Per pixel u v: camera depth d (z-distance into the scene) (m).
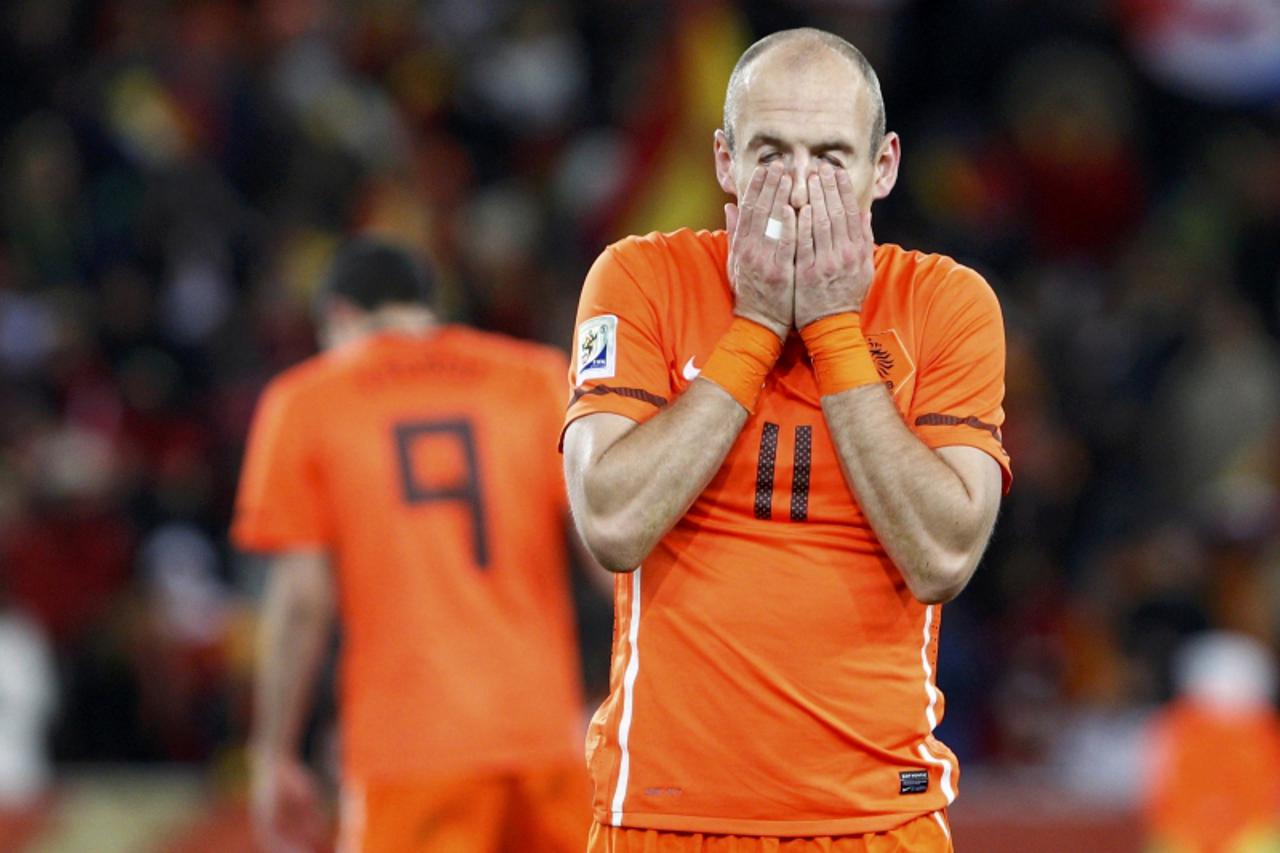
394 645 18.28
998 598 35.88
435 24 47.22
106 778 28.91
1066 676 34.09
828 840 11.20
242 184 41.78
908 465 10.94
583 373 11.52
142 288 38.91
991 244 44.81
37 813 25.25
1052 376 41.97
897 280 11.75
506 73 46.72
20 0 45.38
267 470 18.70
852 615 11.27
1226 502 37.75
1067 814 25.91
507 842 18.53
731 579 11.26
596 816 11.63
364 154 41.88
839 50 11.24
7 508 32.56
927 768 11.48
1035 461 38.56
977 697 32.84
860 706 11.25
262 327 38.69
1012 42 49.75
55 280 39.78
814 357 11.14
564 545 19.25
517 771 18.20
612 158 44.25
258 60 43.25
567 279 42.03
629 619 11.55
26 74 44.69
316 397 18.75
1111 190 48.12
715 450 10.98
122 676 30.55
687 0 42.91
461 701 18.16
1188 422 41.00
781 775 11.17
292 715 18.89
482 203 43.97
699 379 11.09
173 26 43.66
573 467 11.27
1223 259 47.53
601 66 47.28
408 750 18.09
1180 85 49.81
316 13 44.66
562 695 18.61
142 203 40.00
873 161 11.34
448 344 19.31
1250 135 49.62
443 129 46.06
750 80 11.20
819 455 11.26
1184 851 25.36
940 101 49.62
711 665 11.24
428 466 18.64
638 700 11.38
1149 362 41.91
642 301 11.59
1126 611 33.00
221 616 31.84
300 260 40.16
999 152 48.31
